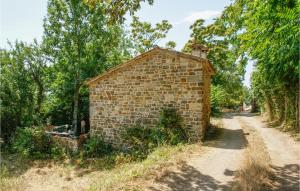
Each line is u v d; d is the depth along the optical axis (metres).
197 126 15.52
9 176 13.90
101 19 24.06
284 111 22.09
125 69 17.30
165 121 15.88
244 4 11.66
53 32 24.52
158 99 16.41
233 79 48.19
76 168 14.92
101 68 25.70
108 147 17.69
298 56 5.12
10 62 24.00
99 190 8.46
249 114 38.47
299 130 16.06
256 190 7.79
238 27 12.83
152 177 9.09
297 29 4.24
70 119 26.19
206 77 17.92
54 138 18.56
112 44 26.69
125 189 8.06
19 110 22.25
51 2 24.23
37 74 25.53
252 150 11.76
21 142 18.61
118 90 17.53
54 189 11.83
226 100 49.22
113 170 13.46
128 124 17.23
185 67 15.77
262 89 25.78
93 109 18.31
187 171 9.77
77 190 10.84
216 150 12.98
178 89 15.94
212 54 32.66
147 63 16.67
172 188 8.22
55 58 24.89
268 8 4.98
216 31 31.55
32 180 13.37
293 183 8.50
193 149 13.05
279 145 14.23
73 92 25.34
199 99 15.50
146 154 14.80
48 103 26.42
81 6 23.77
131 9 9.84
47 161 16.64
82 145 17.88
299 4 4.00
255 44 6.08
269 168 9.76
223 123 23.91
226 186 8.41
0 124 20.42
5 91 22.06
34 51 25.42
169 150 12.92
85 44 24.92
